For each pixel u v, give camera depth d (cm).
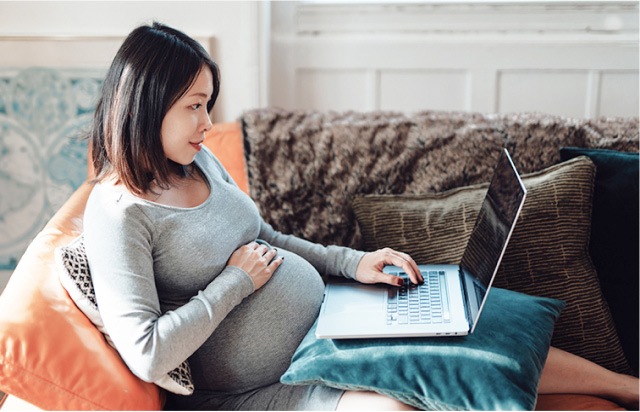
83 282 123
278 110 188
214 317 121
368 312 133
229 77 228
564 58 234
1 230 232
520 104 240
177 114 122
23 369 106
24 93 224
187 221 127
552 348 151
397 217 168
